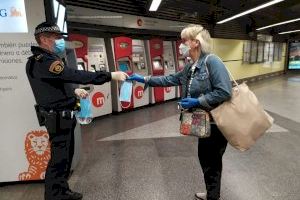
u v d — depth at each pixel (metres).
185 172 3.04
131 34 7.10
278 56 16.72
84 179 2.89
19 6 2.42
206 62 1.86
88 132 4.73
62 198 2.19
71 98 2.12
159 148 3.86
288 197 2.50
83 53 5.25
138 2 6.95
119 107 6.17
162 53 7.46
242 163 3.29
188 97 1.97
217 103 1.84
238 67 12.18
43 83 1.96
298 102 7.39
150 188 2.68
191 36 1.91
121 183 2.80
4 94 2.58
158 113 6.31
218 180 2.10
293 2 8.99
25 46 2.50
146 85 2.35
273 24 10.87
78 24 5.51
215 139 2.00
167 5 7.75
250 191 2.61
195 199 2.45
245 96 1.87
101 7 6.03
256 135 1.86
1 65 2.52
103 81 2.10
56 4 2.58
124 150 3.79
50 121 2.03
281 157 3.48
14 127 2.65
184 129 1.96
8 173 2.75
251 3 6.66
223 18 8.87
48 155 2.74
